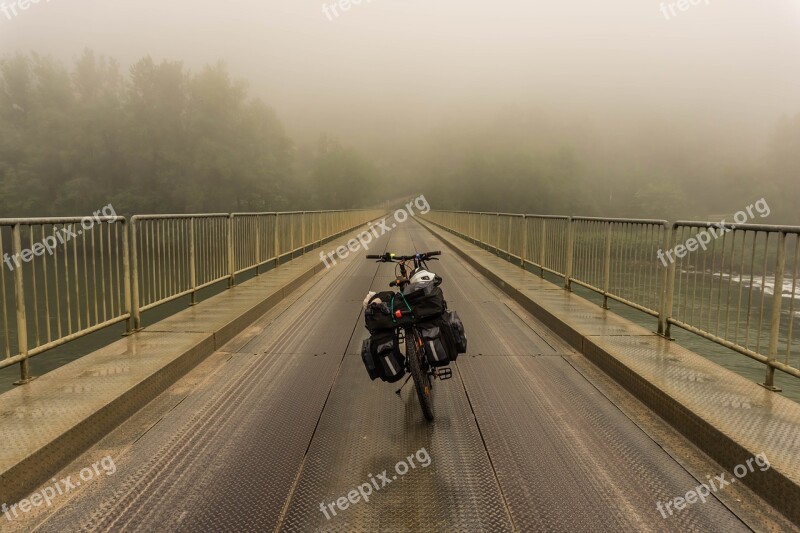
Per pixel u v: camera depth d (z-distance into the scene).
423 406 3.70
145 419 3.83
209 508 2.65
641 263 6.07
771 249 3.96
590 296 16.98
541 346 6.03
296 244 14.88
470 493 2.81
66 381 4.02
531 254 11.45
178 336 5.52
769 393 3.81
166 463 3.14
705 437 3.30
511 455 3.27
